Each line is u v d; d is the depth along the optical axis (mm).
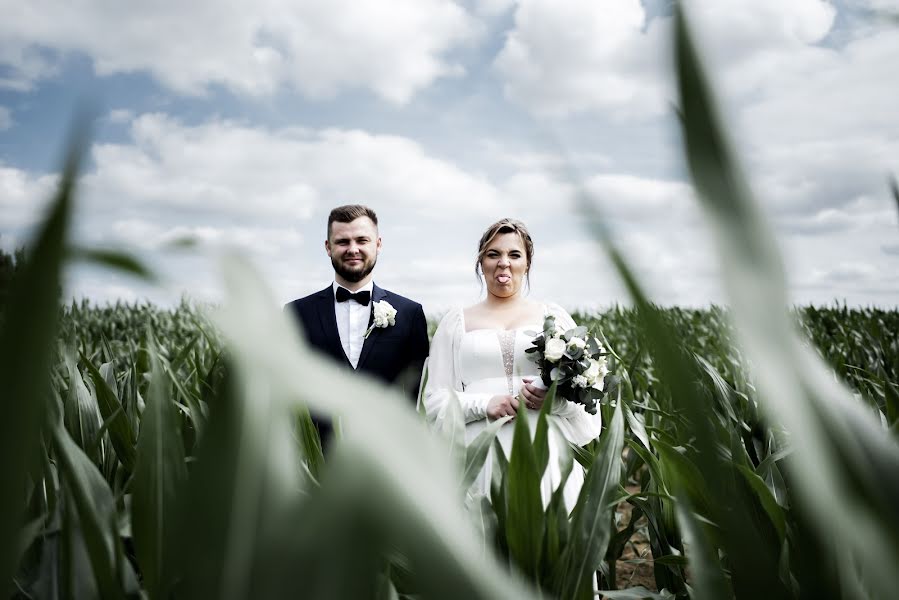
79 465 774
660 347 186
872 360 4578
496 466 1285
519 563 1029
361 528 172
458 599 164
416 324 4023
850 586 606
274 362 170
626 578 3055
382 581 743
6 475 162
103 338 2699
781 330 156
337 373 186
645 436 1784
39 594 842
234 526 229
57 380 1477
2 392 158
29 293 160
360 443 175
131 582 764
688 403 200
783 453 1493
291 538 195
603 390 2893
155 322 8719
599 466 1169
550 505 1123
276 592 192
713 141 165
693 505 912
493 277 3674
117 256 170
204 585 230
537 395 2949
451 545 170
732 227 157
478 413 3006
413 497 172
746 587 392
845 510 184
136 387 2137
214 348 2246
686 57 173
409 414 193
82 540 790
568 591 1054
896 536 192
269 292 189
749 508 1026
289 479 247
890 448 240
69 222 164
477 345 3375
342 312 4004
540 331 3383
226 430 242
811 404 177
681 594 1759
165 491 633
